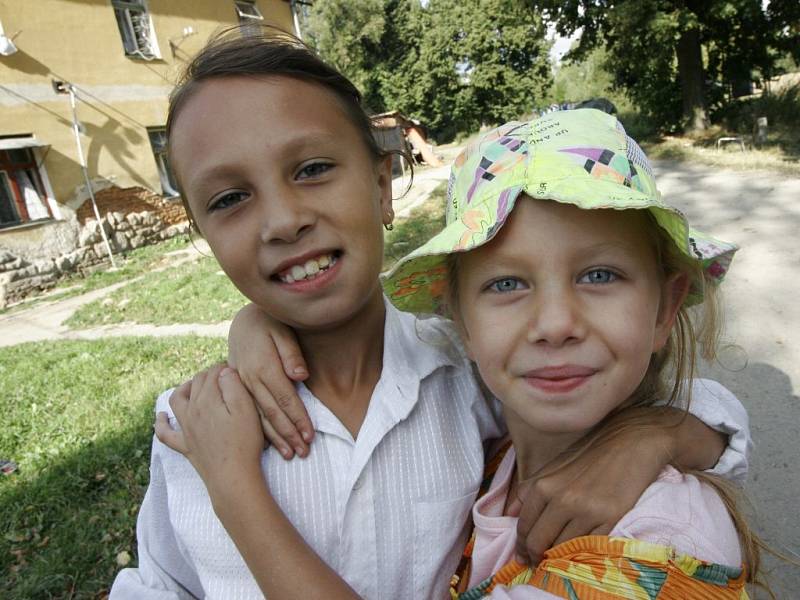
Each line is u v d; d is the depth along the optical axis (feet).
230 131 2.87
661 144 49.65
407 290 3.61
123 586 3.76
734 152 39.55
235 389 3.30
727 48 53.88
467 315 3.02
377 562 3.20
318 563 2.83
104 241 34.09
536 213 2.67
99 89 34.12
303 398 3.35
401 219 31.42
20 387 15.80
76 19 33.01
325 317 3.09
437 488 3.38
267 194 2.89
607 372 2.70
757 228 20.63
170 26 37.70
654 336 3.01
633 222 2.72
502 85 97.19
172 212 38.09
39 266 31.04
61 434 12.82
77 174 33.09
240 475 3.01
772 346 12.22
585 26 54.19
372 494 3.22
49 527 9.89
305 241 2.94
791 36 51.13
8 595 8.48
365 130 3.39
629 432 3.03
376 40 92.94
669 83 56.24
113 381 15.49
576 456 3.04
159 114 37.14
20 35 30.68
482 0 91.56
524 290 2.77
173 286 25.40
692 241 3.16
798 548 7.38
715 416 3.24
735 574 2.52
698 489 2.81
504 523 3.25
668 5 46.55
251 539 2.85
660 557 2.45
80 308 25.29
